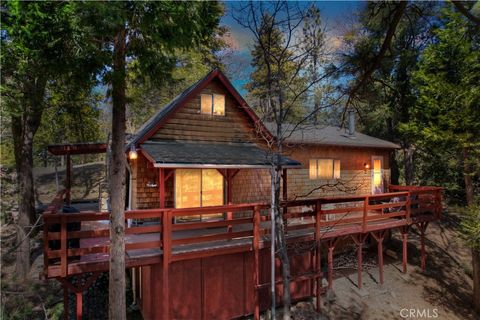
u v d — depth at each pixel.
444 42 11.28
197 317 7.60
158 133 9.71
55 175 23.28
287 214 8.77
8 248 10.47
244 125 11.26
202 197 10.38
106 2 3.67
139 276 9.13
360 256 10.72
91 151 10.82
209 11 5.14
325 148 13.70
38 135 16.50
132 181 10.22
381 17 7.89
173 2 4.12
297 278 8.95
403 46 13.56
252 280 8.42
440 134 11.15
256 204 8.00
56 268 5.92
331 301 9.83
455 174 18.00
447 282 12.13
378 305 10.13
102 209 12.31
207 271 7.78
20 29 3.87
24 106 9.27
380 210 14.02
